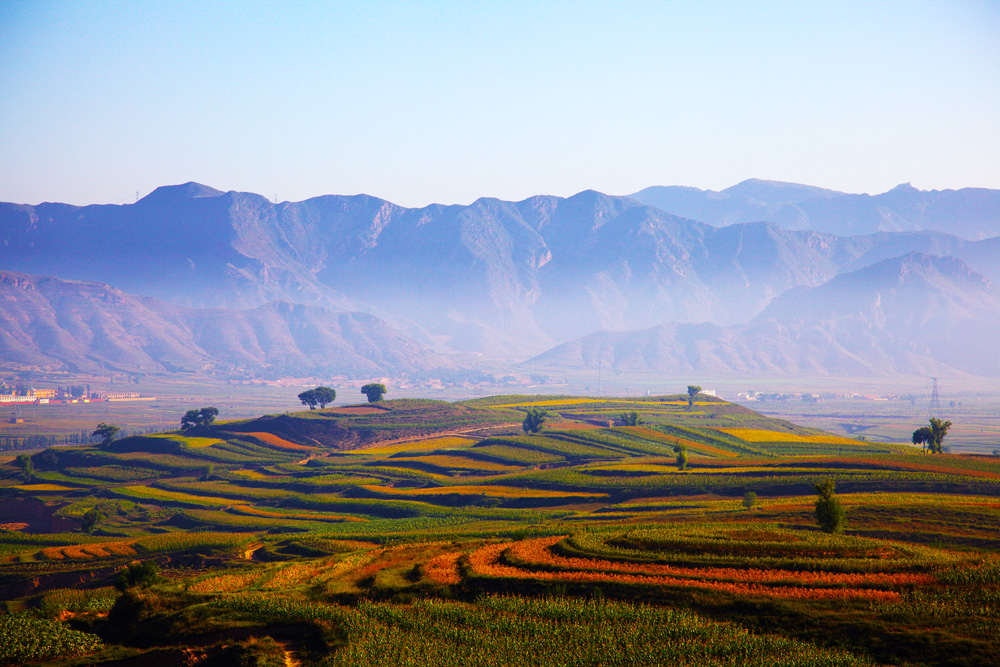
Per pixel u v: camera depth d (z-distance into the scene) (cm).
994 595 4825
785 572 5638
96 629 5550
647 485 13150
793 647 4325
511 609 5162
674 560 6153
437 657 4403
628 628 4728
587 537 7212
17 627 5312
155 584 6694
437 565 6538
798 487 11931
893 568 5572
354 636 4756
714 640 4450
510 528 10212
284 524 12938
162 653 4666
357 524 12169
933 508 9044
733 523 9138
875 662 4125
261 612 5347
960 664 4009
